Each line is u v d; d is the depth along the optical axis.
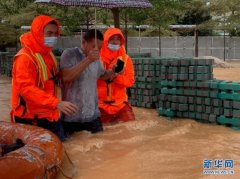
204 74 5.93
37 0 5.64
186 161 4.44
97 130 5.57
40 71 4.92
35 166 3.68
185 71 6.08
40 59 4.91
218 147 4.89
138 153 4.73
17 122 5.06
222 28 24.53
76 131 5.59
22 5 11.75
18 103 4.97
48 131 4.53
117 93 6.10
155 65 7.04
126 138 5.32
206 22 24.91
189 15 27.39
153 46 24.28
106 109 6.02
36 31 4.83
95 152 4.81
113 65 5.86
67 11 11.68
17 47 22.94
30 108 4.99
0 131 4.73
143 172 4.17
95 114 5.52
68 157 4.44
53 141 4.23
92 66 5.40
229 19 24.42
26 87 4.79
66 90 5.41
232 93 5.67
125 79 5.98
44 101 4.79
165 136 5.38
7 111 7.50
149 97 7.12
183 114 6.21
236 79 12.71
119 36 5.94
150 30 25.16
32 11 14.84
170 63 6.24
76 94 5.39
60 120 5.41
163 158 4.55
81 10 11.99
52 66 5.10
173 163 4.39
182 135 5.44
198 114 6.04
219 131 5.59
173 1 11.14
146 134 5.50
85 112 5.44
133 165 4.37
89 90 5.44
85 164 4.43
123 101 6.12
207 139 5.23
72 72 5.16
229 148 4.86
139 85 7.26
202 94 5.95
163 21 11.85
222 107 5.80
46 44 4.88
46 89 5.05
